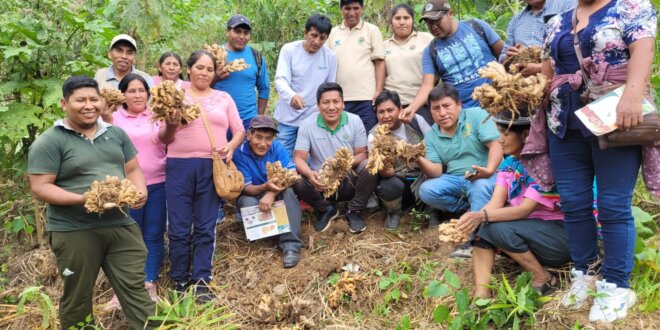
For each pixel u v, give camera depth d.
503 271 3.72
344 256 4.41
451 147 4.34
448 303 3.66
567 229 3.18
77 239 3.37
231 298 4.20
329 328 3.69
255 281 4.31
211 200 4.21
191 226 4.22
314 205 4.70
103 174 3.45
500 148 4.14
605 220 2.93
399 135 4.61
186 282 4.23
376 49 5.05
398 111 4.53
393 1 7.28
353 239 4.61
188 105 3.82
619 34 2.68
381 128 4.26
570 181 3.07
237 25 4.91
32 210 5.21
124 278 3.56
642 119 2.60
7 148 5.76
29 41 4.98
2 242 5.12
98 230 3.42
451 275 3.40
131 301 3.61
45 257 4.83
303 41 5.09
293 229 4.44
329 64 5.04
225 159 4.30
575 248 3.18
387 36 6.78
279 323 3.91
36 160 3.25
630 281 3.31
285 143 5.10
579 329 3.02
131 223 3.59
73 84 3.31
